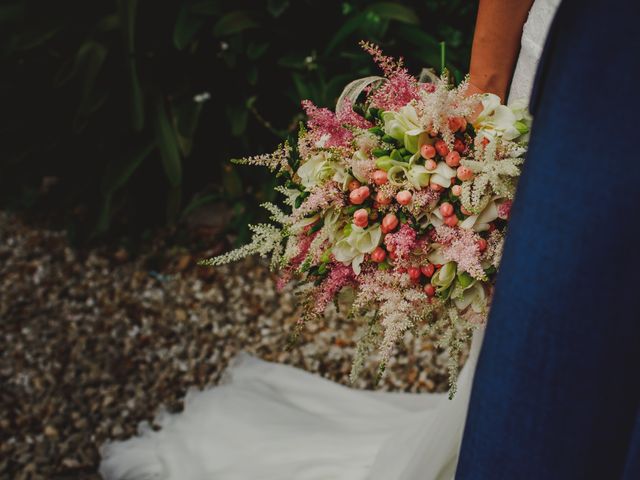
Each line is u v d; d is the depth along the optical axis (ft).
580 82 2.64
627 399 2.82
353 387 7.87
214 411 6.66
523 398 2.97
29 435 7.61
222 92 10.02
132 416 7.75
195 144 10.43
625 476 2.78
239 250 3.89
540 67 2.87
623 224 2.64
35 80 10.31
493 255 3.65
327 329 8.57
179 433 6.63
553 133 2.74
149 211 10.43
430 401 6.72
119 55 9.84
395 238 3.59
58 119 10.44
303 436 6.12
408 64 9.62
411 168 3.63
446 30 9.45
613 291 2.71
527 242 2.85
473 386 3.20
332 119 3.85
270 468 5.86
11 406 7.93
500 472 3.12
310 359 8.20
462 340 3.87
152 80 9.90
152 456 6.56
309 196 3.75
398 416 6.36
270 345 8.47
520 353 2.93
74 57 10.12
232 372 7.44
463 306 3.73
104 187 9.66
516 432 3.03
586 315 2.77
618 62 2.56
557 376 2.88
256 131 10.28
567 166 2.70
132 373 8.27
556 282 2.79
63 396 8.02
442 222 3.66
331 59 9.39
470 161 3.56
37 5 10.03
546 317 2.84
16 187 10.84
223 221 10.41
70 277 9.67
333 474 5.61
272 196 9.79
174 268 9.72
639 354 2.76
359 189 3.62
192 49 9.57
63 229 10.53
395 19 9.43
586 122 2.65
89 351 8.58
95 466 7.25
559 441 2.96
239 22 9.22
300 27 9.61
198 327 8.81
